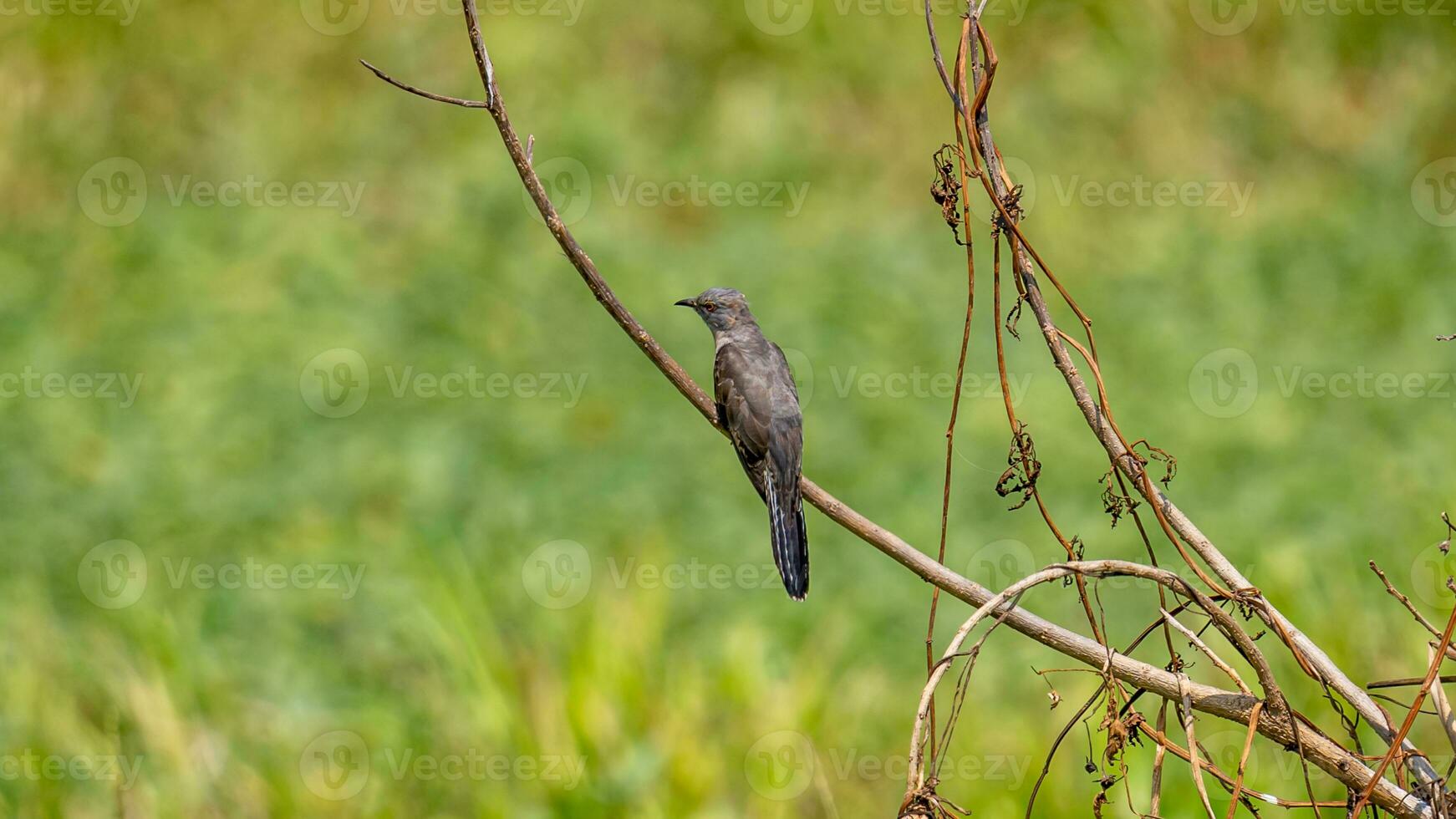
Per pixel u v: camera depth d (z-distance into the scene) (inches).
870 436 593.6
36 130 821.2
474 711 400.2
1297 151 872.3
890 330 673.6
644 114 872.3
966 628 205.3
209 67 866.1
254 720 417.7
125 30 868.6
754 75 898.1
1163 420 601.3
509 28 895.7
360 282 700.7
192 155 828.0
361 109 857.5
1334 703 208.2
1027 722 418.9
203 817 377.1
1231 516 520.4
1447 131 865.5
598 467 567.8
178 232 730.2
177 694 408.5
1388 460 553.3
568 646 416.8
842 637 463.8
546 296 690.8
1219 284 718.5
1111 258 770.8
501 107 235.5
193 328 645.3
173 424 574.6
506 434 581.6
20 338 642.8
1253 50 910.4
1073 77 882.1
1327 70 903.7
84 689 425.7
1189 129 871.1
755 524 539.2
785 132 854.5
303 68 874.8
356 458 559.5
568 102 853.2
